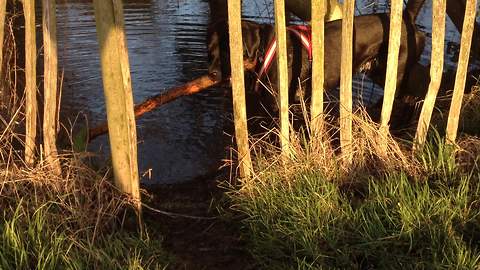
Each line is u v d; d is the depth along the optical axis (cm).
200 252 283
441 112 415
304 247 261
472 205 285
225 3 669
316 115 332
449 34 714
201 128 477
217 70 435
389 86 327
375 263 254
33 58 303
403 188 289
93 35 743
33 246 253
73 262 238
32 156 315
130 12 891
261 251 271
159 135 464
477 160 324
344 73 321
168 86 572
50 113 299
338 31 448
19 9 600
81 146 357
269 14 798
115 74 275
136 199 299
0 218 275
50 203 286
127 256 255
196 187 371
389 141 335
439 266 238
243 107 313
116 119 283
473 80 509
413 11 462
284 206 289
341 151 332
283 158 323
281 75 314
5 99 365
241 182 324
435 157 325
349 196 309
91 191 294
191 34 757
